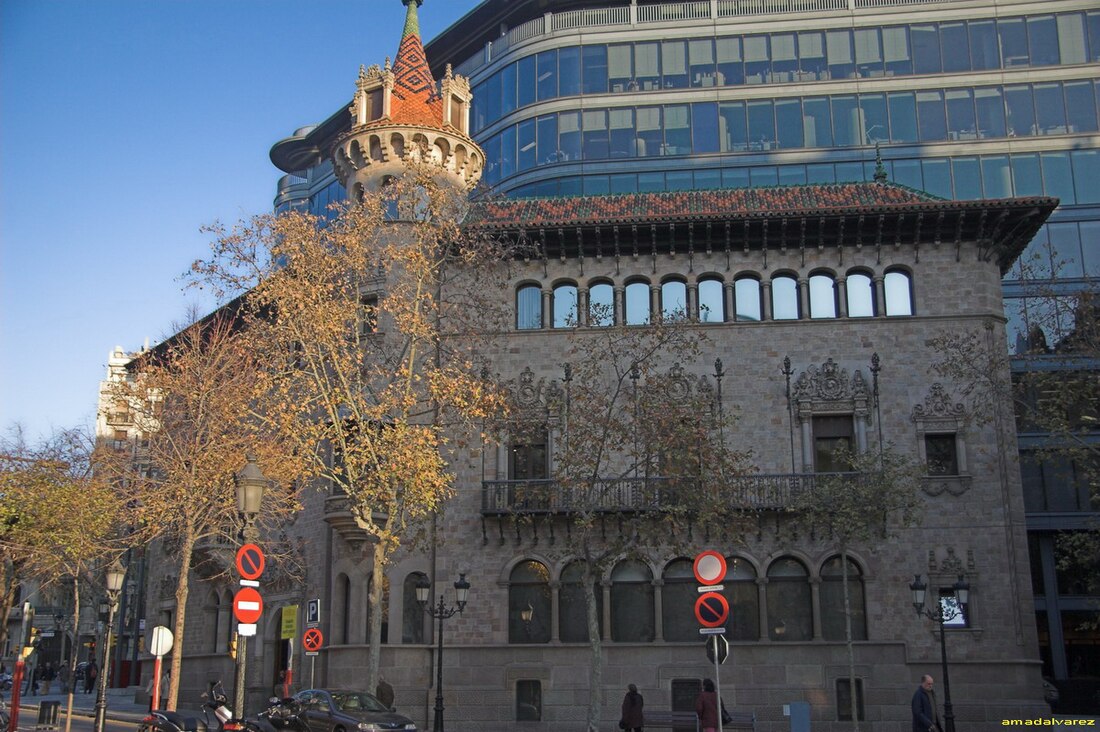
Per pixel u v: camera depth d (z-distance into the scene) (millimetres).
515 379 36406
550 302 37281
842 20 51688
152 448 34875
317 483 38469
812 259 36625
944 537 33625
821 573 33875
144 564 63312
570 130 52031
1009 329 45500
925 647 32812
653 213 37125
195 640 45438
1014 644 32625
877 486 30391
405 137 39531
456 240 33219
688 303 36562
